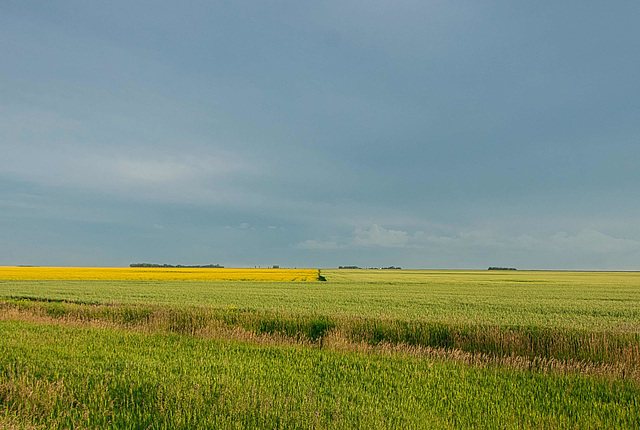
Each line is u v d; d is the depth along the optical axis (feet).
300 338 47.57
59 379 26.02
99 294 97.96
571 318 60.13
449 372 31.99
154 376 26.96
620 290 128.26
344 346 40.04
